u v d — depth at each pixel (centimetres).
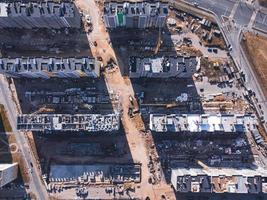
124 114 12106
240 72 12088
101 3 12212
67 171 12062
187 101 12094
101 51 12175
